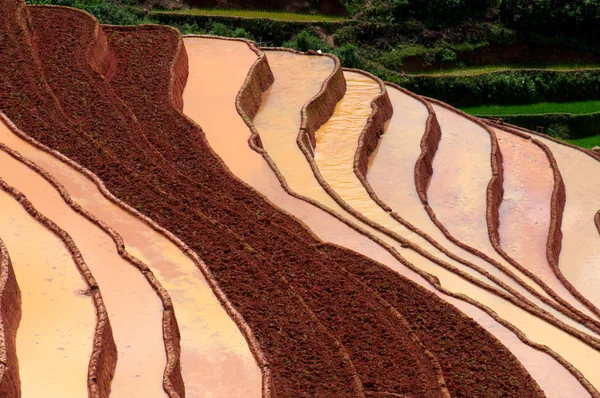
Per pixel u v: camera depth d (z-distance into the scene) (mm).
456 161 79375
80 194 52875
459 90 104375
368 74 90188
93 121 62281
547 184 79375
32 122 59562
